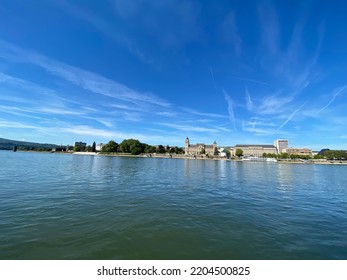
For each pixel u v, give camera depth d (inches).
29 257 302.8
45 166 1861.5
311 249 351.6
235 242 372.8
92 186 897.5
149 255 323.0
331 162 6028.5
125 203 623.2
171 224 454.3
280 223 480.1
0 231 382.6
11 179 1007.0
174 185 1027.9
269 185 1147.9
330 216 545.3
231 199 735.1
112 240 365.4
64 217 474.3
